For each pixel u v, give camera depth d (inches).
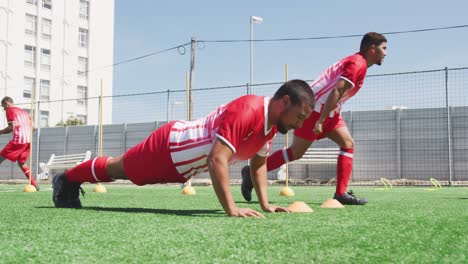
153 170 133.0
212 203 191.2
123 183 645.9
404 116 551.2
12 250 67.3
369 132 565.0
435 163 535.2
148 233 85.0
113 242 74.1
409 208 155.6
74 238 78.9
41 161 775.1
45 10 1360.7
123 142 703.1
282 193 271.9
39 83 1338.6
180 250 66.3
